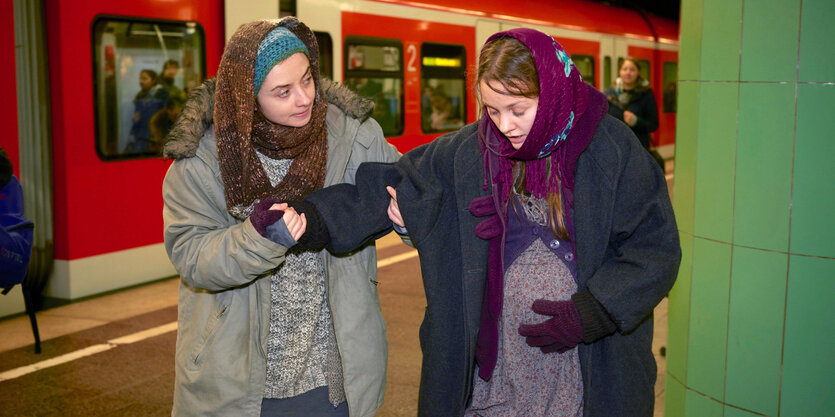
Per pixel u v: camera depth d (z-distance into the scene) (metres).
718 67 2.88
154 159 6.73
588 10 14.06
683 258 3.12
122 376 4.61
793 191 2.71
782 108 2.71
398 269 7.57
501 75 1.70
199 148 2.02
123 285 6.57
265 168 2.08
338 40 8.35
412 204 1.96
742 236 2.85
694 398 3.09
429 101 9.89
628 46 15.52
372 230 2.04
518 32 1.72
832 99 2.61
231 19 7.20
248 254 1.88
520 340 1.94
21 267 4.69
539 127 1.72
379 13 8.92
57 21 5.90
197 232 2.00
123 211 6.50
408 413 4.09
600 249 1.83
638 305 1.74
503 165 1.88
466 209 1.92
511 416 1.97
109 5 6.24
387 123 9.17
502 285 1.93
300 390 2.13
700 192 2.99
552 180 1.86
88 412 4.07
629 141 1.86
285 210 1.89
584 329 1.76
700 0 2.94
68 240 6.12
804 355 2.76
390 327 5.59
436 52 9.95
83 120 6.12
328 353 2.17
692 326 3.07
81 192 6.16
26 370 4.71
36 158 6.02
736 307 2.89
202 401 2.04
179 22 6.85
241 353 2.03
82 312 5.93
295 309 2.11
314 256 2.13
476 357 2.00
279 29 1.95
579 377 1.93
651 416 1.90
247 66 1.90
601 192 1.83
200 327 2.05
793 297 2.75
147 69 6.61
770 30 2.71
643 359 1.87
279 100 1.95
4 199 4.68
